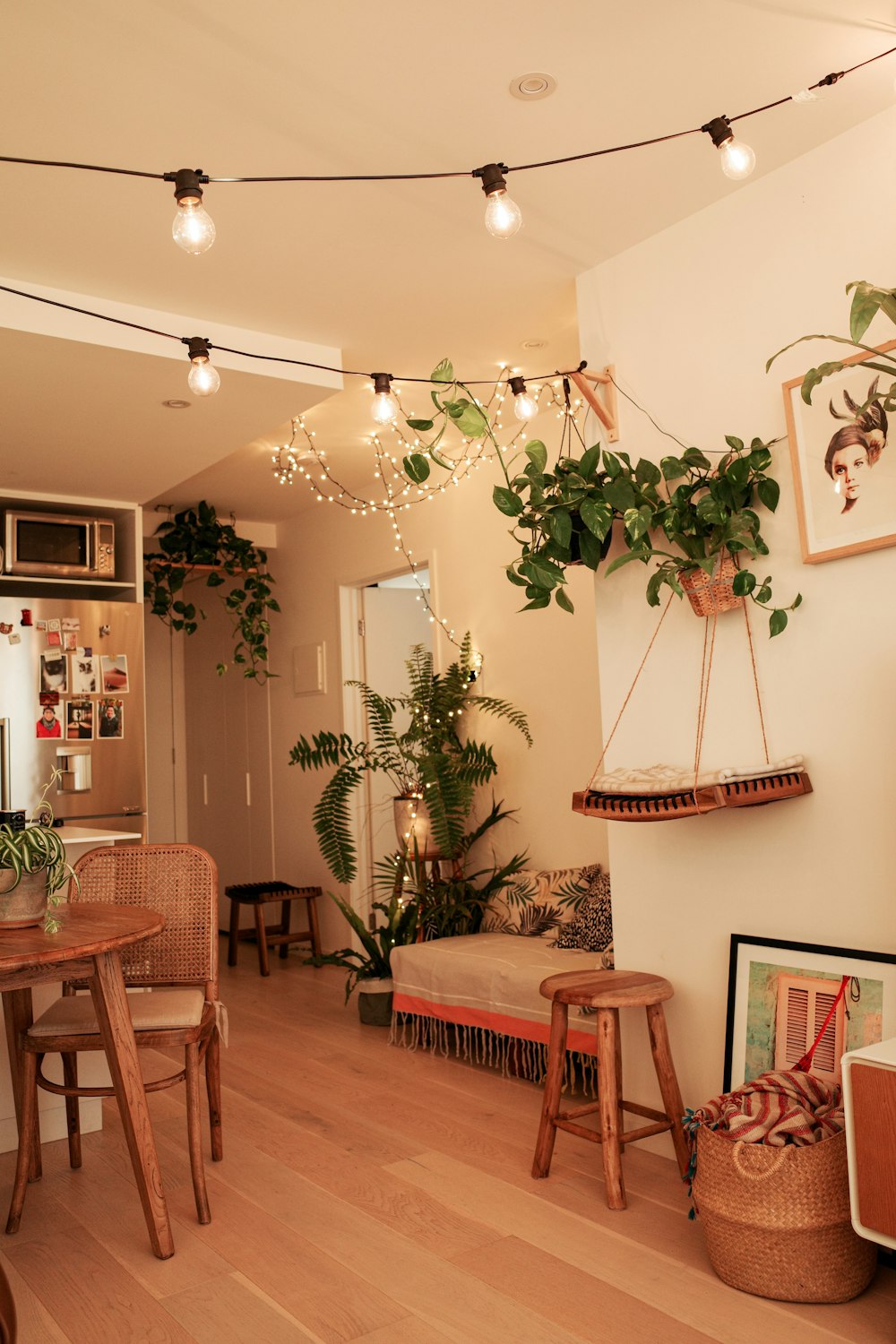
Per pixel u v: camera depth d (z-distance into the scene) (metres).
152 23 2.06
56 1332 2.11
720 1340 2.01
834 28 2.19
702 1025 2.91
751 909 2.80
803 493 2.64
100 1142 3.26
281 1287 2.28
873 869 2.51
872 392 2.36
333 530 6.20
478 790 5.21
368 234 2.94
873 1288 2.22
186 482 5.63
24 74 2.21
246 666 7.14
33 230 2.84
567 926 4.13
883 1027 2.41
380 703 5.16
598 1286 2.24
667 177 2.76
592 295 3.28
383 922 6.01
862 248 2.56
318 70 2.23
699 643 2.97
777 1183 2.16
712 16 2.13
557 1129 3.15
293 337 3.66
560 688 4.71
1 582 5.23
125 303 3.32
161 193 2.66
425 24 2.10
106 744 5.05
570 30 2.15
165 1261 2.41
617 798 2.78
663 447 3.06
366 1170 2.93
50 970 2.38
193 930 2.96
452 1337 2.05
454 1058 4.08
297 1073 3.91
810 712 2.66
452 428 4.73
